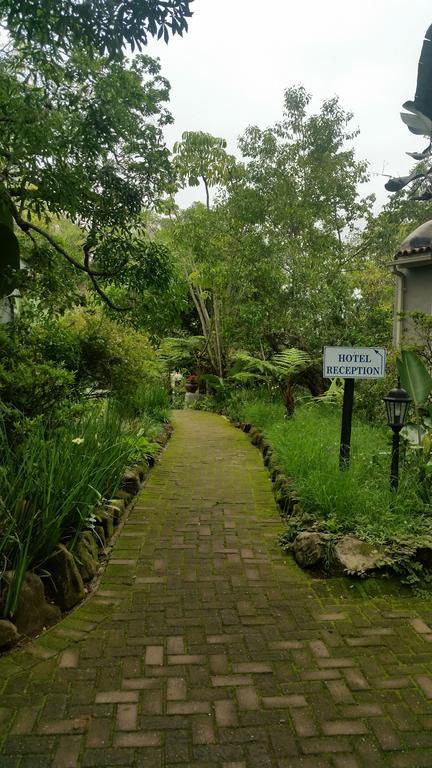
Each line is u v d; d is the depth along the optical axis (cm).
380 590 326
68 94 409
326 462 479
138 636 275
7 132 398
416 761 193
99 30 306
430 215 1552
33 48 370
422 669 248
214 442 888
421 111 522
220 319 1427
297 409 951
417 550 348
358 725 211
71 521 345
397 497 399
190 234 1289
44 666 247
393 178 573
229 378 1411
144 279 557
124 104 446
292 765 191
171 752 196
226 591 328
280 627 286
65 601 299
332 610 305
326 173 1450
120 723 210
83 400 578
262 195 1341
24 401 425
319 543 358
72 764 189
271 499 529
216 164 1288
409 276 927
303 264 1203
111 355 673
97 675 241
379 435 618
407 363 500
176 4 294
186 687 233
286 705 222
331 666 250
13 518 280
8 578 272
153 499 527
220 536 423
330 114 1458
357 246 1619
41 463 337
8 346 473
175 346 1641
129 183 505
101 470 397
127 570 357
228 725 210
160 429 862
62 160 418
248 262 1244
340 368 486
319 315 1092
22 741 200
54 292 579
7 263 493
